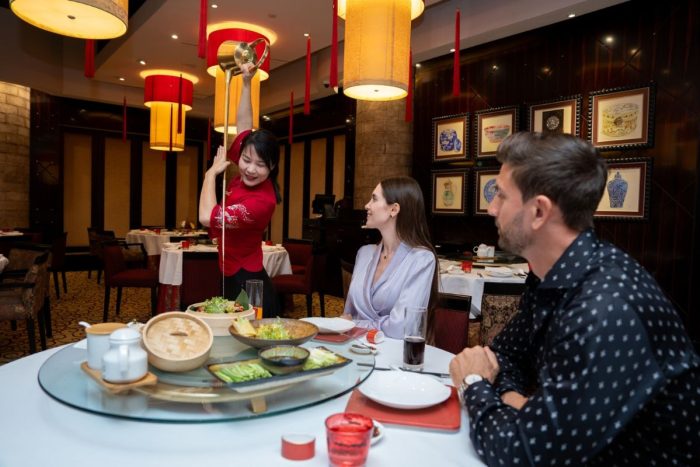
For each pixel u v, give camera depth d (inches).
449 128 237.6
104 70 318.0
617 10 182.1
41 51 325.7
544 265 39.1
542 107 203.2
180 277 186.7
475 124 228.2
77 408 37.4
